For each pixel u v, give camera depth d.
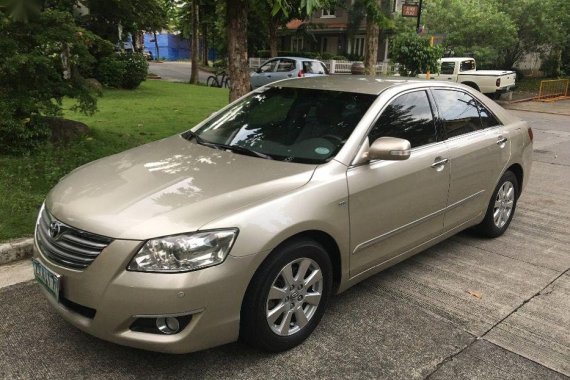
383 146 3.40
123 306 2.65
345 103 3.91
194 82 23.61
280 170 3.32
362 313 3.71
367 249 3.62
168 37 60.38
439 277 4.37
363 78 4.50
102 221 2.78
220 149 3.77
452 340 3.41
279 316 3.11
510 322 3.67
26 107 6.30
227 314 2.80
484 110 5.00
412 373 3.05
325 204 3.19
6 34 5.99
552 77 28.73
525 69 29.72
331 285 3.42
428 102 4.29
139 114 10.99
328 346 3.28
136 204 2.88
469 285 4.24
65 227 2.87
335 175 3.34
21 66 6.01
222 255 2.73
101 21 16.88
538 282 4.35
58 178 5.88
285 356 3.15
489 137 4.82
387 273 4.42
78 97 6.96
